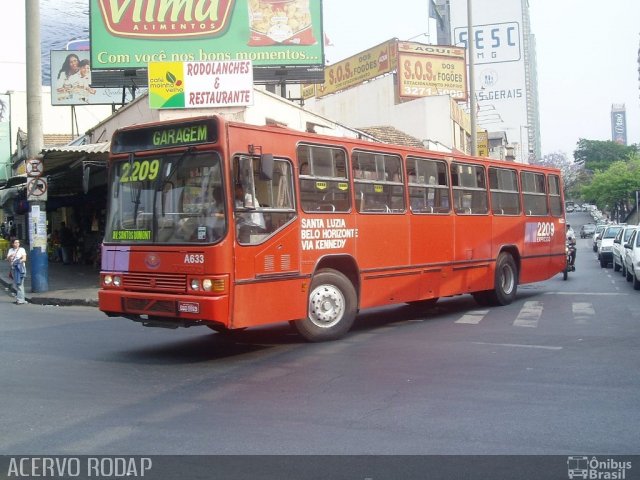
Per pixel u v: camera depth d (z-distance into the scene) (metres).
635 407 6.50
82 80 33.53
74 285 19.66
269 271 9.35
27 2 18.17
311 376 7.98
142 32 21.56
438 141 35.09
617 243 24.42
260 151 9.38
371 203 11.32
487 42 89.44
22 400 7.00
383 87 40.03
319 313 10.32
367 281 11.15
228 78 18.22
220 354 9.50
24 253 16.94
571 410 6.41
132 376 8.12
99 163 17.97
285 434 5.78
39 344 10.45
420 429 5.87
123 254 9.59
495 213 14.63
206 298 8.63
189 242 8.95
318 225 10.22
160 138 9.48
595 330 11.13
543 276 16.59
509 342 10.12
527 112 88.56
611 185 78.12
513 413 6.33
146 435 5.80
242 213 9.01
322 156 10.46
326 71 46.66
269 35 22.23
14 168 43.59
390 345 10.02
